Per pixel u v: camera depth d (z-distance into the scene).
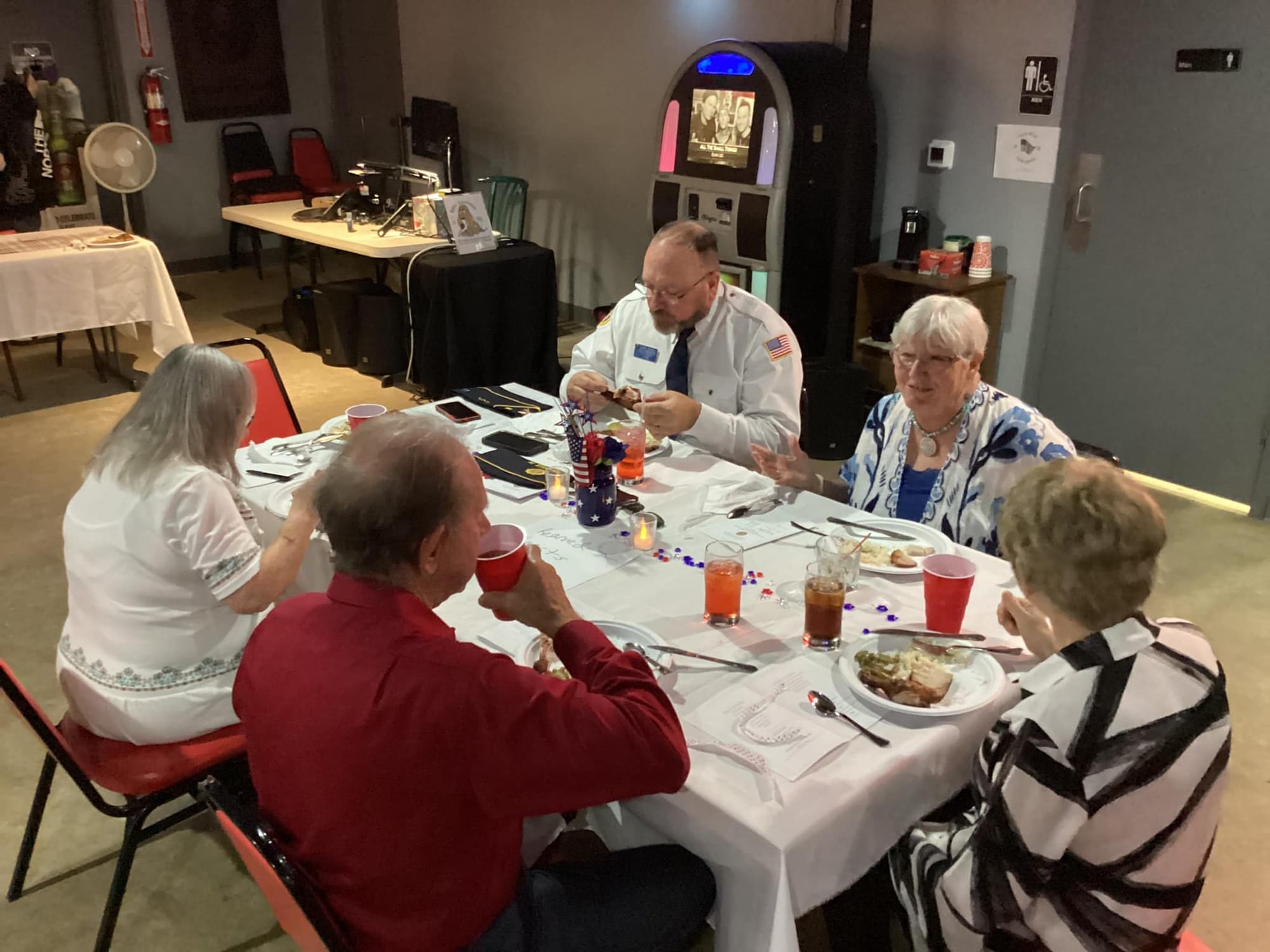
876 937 1.57
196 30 7.12
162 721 1.79
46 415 4.80
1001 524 1.26
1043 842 1.14
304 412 4.80
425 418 1.23
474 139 6.76
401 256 4.84
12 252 4.64
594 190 6.07
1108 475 1.19
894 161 4.50
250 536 1.75
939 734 1.38
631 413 2.71
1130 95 3.76
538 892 1.31
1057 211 4.05
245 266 7.72
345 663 1.12
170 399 1.70
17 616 3.08
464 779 1.12
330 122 8.03
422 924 1.19
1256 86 3.45
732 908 1.29
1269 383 3.66
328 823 1.14
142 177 5.71
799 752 1.34
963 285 3.97
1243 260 3.63
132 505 1.69
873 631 1.64
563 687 1.18
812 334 4.71
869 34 3.91
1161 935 1.20
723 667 1.54
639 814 1.38
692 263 2.43
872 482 2.26
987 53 4.07
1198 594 3.19
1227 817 2.25
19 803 2.31
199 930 1.97
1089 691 1.13
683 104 4.61
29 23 6.63
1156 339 3.93
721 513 2.08
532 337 5.06
